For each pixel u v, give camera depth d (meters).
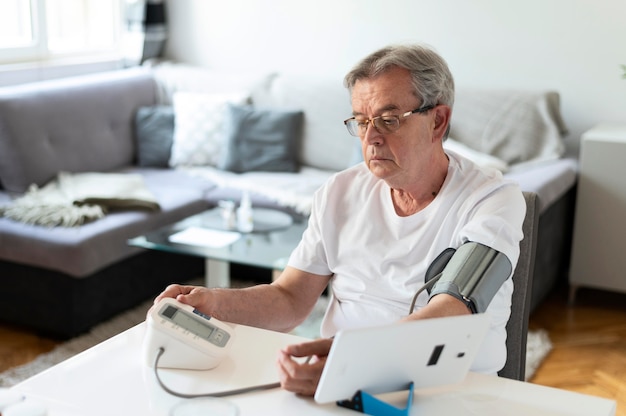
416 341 1.23
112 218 3.38
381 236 1.70
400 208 1.71
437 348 1.26
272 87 4.30
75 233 3.18
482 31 4.06
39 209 3.35
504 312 1.61
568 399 1.32
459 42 4.12
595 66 3.88
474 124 3.86
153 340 1.41
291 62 4.57
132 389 1.34
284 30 4.55
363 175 1.78
